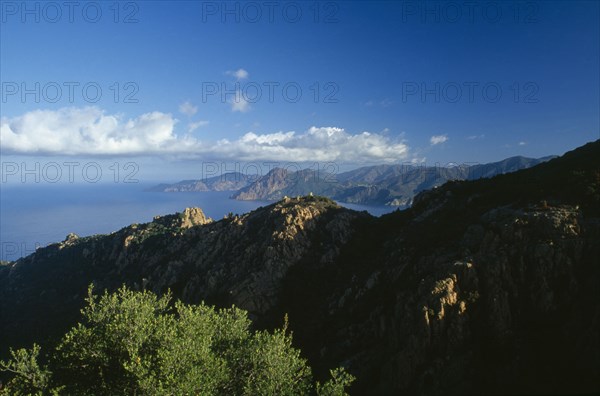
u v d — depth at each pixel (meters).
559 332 41.03
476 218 63.47
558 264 45.56
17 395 27.94
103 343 28.70
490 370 40.94
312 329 66.88
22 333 112.69
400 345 49.25
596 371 35.12
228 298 81.88
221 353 32.38
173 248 129.38
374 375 49.72
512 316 44.91
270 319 75.75
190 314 32.31
